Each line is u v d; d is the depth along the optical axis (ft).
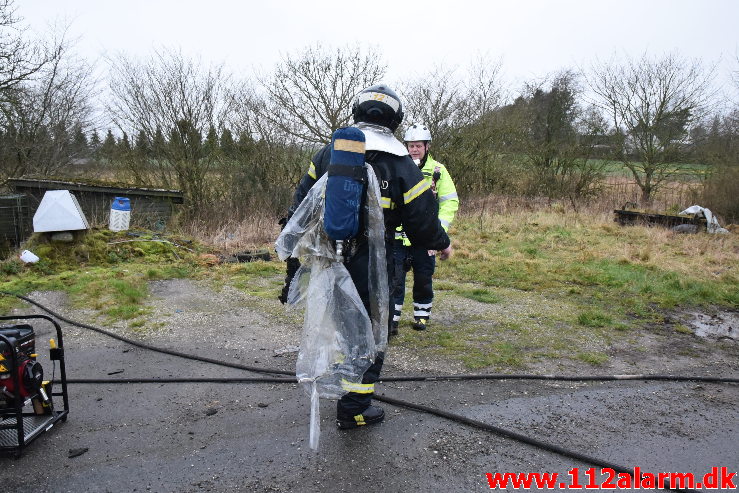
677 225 37.06
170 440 9.76
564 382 12.46
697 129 47.44
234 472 8.75
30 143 43.45
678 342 15.43
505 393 11.78
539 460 9.20
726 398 11.79
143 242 26.45
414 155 14.99
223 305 18.62
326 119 44.21
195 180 37.58
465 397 11.54
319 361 8.71
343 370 9.41
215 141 38.86
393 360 13.57
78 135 46.06
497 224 38.68
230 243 30.35
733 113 45.01
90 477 8.64
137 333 15.78
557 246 30.45
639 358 14.08
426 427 10.18
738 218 42.11
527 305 18.80
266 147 40.98
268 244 30.76
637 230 36.11
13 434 9.56
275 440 9.71
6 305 18.34
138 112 37.60
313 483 8.46
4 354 9.11
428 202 9.30
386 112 9.43
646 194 49.44
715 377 12.79
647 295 20.10
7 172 43.19
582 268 23.99
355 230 8.75
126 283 20.63
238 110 40.14
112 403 11.30
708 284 21.34
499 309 18.25
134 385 12.23
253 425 10.29
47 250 23.50
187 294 20.08
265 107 41.96
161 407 11.11
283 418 10.56
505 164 55.36
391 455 9.24
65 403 10.49
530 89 61.00
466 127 51.90
